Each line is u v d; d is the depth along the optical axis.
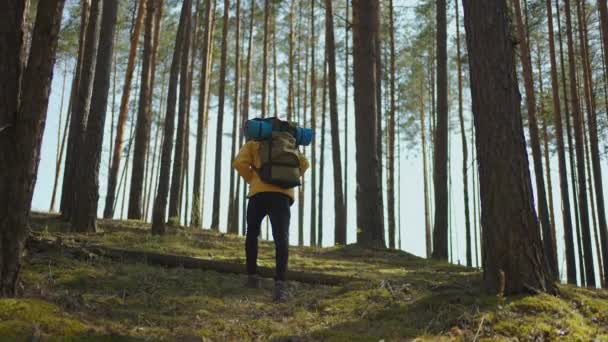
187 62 13.09
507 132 4.59
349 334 3.87
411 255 9.88
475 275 5.94
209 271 6.00
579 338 3.75
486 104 4.68
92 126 8.88
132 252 6.06
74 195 8.84
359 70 11.16
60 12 3.93
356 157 10.91
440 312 4.16
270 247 9.68
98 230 9.18
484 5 4.81
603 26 13.59
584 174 13.71
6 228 3.74
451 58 22.36
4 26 3.80
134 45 16.44
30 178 3.83
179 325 4.00
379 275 6.67
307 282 5.91
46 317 3.45
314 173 23.00
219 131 16.92
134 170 14.18
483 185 4.66
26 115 3.78
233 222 19.20
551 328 3.84
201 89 17.25
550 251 12.84
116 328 3.71
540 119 18.16
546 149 17.86
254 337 3.90
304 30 23.86
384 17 20.81
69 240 6.70
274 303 4.85
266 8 20.22
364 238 10.48
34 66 3.81
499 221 4.51
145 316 4.08
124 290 4.66
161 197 9.59
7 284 3.75
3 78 3.76
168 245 8.20
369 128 10.88
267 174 4.90
